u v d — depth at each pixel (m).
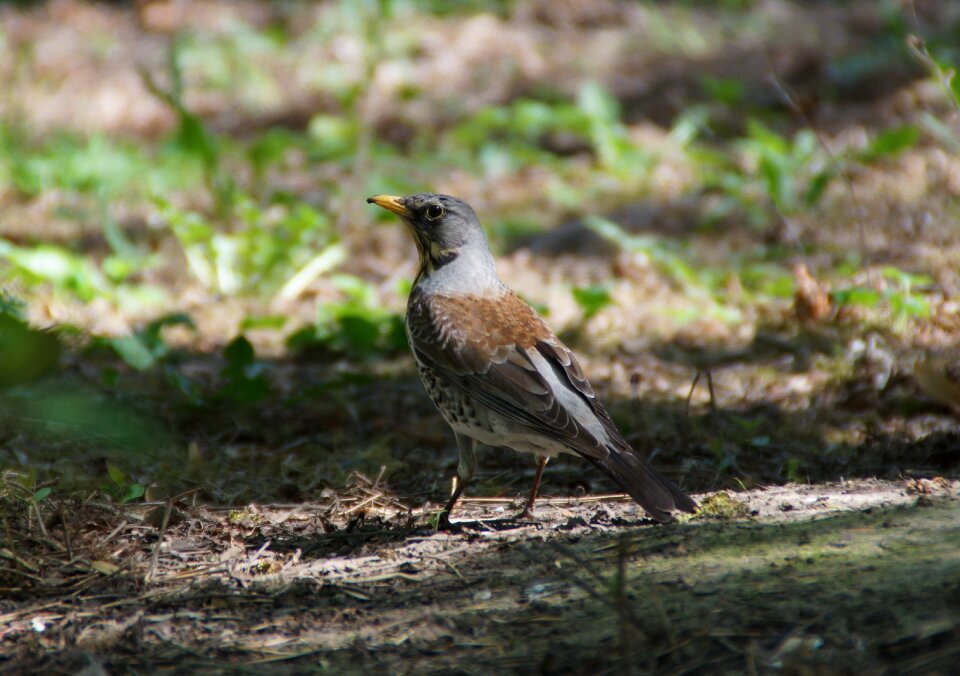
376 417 11.90
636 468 8.04
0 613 7.06
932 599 6.08
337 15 26.98
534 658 6.02
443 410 9.05
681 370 12.73
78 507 8.70
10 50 26.27
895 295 12.77
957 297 13.34
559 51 25.78
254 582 7.53
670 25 26.98
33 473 8.58
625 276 15.60
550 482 10.06
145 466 9.94
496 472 10.38
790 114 21.34
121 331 13.81
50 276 14.66
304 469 10.17
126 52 26.17
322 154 20.72
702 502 8.55
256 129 22.72
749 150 18.52
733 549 7.37
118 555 8.03
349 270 16.48
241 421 11.52
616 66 24.66
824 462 9.64
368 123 21.91
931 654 5.50
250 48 26.00
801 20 27.41
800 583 6.55
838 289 13.74
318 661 6.22
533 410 8.48
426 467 10.55
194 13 27.83
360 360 13.57
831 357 12.44
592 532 8.22
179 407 11.49
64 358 11.44
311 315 14.95
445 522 8.68
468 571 7.53
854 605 6.12
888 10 23.33
